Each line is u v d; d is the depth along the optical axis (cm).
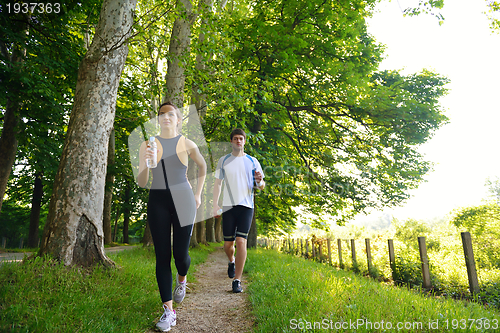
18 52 958
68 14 1029
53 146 1298
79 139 437
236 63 1143
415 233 1970
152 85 1073
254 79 1158
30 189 2298
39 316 241
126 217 2800
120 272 404
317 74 1361
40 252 391
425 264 646
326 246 1467
